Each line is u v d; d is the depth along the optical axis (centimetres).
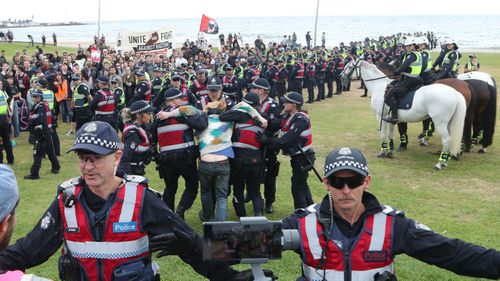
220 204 627
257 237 247
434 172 966
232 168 656
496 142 1233
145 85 1333
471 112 1070
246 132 636
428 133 1260
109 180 269
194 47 2883
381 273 258
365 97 2123
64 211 268
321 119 1589
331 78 2095
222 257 246
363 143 1232
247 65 2006
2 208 192
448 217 718
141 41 2344
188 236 264
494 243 618
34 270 535
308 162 636
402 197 812
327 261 259
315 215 265
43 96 990
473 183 894
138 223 268
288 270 538
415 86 1020
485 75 1096
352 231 261
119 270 267
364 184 258
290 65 2012
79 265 269
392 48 3353
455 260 254
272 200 731
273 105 671
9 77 1319
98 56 1984
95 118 1117
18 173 974
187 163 635
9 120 1038
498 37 9962
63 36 12525
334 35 10875
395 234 259
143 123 611
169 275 527
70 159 1083
